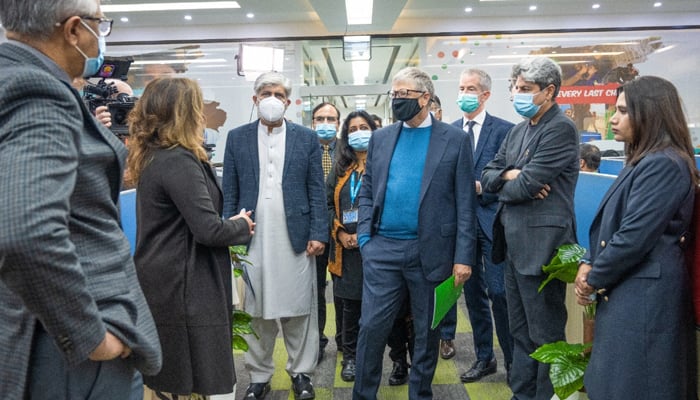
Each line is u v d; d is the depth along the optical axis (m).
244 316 2.06
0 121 0.76
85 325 0.78
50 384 0.86
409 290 2.00
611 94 8.06
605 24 7.99
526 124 2.08
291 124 2.29
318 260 2.86
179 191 1.49
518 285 1.98
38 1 0.85
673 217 1.40
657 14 7.90
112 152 0.92
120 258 0.93
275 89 2.21
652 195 1.37
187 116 1.55
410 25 8.11
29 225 0.69
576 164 1.92
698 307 1.39
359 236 2.06
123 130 2.31
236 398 2.44
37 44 0.88
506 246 2.07
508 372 2.48
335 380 2.61
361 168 2.54
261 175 2.21
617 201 1.49
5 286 0.83
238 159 2.24
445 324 2.80
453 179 1.94
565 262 1.73
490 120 2.65
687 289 1.40
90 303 0.78
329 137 3.30
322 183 2.32
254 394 2.35
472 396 2.39
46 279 0.72
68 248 0.74
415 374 2.01
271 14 7.55
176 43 8.20
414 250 1.94
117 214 0.96
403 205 1.95
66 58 0.92
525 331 2.03
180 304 1.52
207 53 8.23
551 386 1.95
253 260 2.21
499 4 7.30
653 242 1.38
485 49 8.13
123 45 8.20
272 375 2.44
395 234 1.98
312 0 6.13
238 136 2.25
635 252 1.39
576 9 7.66
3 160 0.72
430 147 1.95
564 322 1.95
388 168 2.00
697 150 7.73
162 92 1.54
